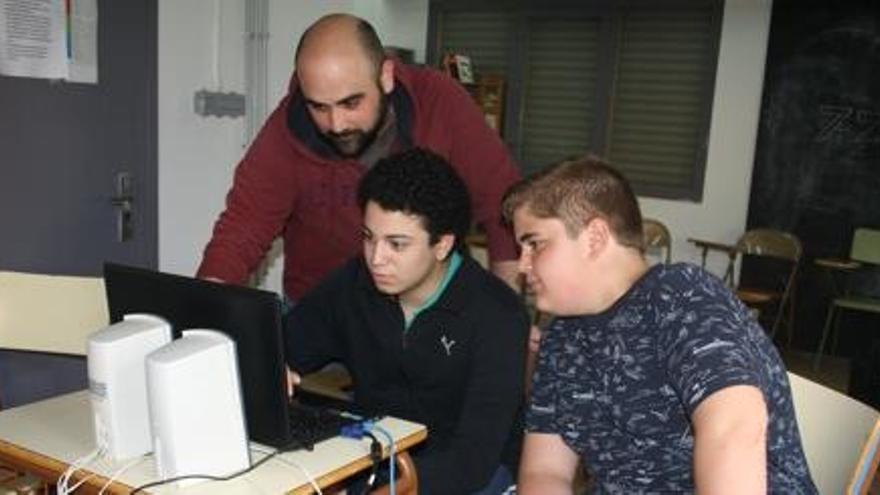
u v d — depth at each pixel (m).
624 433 1.22
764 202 5.61
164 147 3.31
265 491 1.24
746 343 1.06
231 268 1.98
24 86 2.78
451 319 1.64
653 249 5.61
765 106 5.54
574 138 6.32
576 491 1.42
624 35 6.04
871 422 1.31
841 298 5.18
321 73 1.66
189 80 3.37
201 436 1.25
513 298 1.70
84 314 2.08
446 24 6.71
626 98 6.10
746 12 5.55
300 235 2.15
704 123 5.80
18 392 2.91
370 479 1.42
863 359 3.72
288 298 2.25
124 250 3.21
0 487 1.66
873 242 5.23
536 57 6.39
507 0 6.38
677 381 1.06
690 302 1.12
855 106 5.25
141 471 1.30
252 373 1.33
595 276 1.17
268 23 3.55
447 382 1.67
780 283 5.61
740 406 0.96
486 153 2.04
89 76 2.98
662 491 1.21
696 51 5.79
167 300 1.38
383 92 1.80
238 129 3.58
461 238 1.63
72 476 1.29
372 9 6.81
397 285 1.54
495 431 1.58
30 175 2.84
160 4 3.21
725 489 0.91
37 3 2.78
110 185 3.12
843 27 5.23
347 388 2.03
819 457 1.41
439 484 1.50
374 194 1.50
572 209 1.15
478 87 6.44
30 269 2.88
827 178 5.39
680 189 5.95
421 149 1.66
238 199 2.06
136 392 1.33
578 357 1.28
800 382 1.50
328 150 1.94
